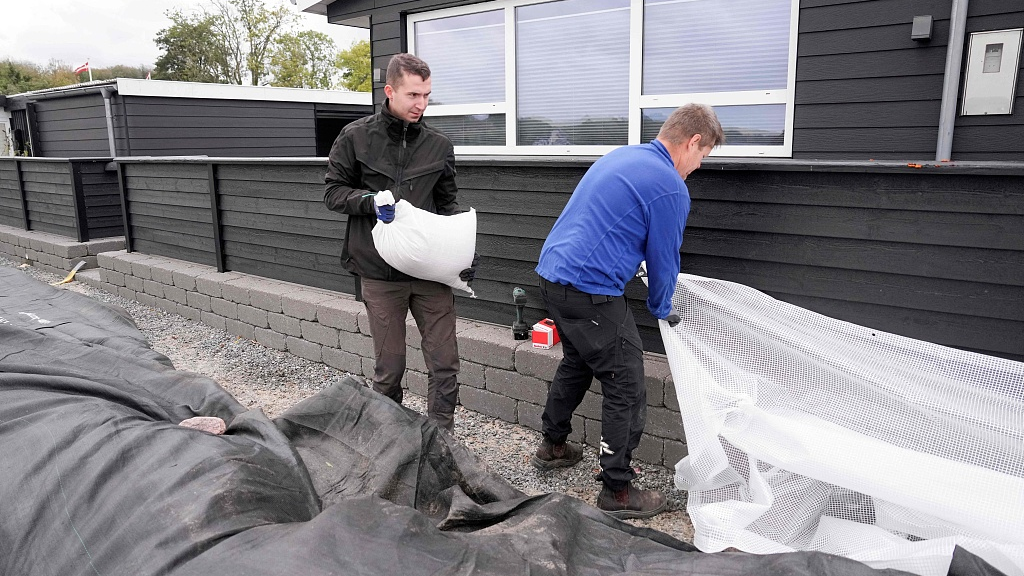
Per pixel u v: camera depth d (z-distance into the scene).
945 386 2.58
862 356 2.74
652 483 3.44
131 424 2.36
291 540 1.75
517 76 5.73
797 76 4.39
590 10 5.23
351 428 2.60
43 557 1.88
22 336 3.51
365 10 6.68
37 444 2.26
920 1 3.93
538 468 3.61
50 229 9.59
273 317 5.65
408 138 3.18
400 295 3.31
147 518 1.87
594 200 2.85
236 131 13.41
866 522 2.62
